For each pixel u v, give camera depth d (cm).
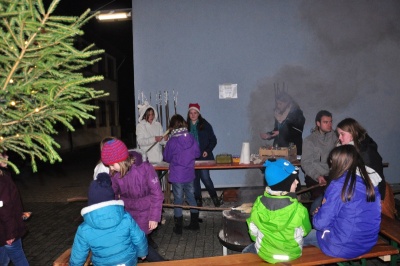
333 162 295
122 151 318
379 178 301
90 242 261
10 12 178
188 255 466
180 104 752
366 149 370
